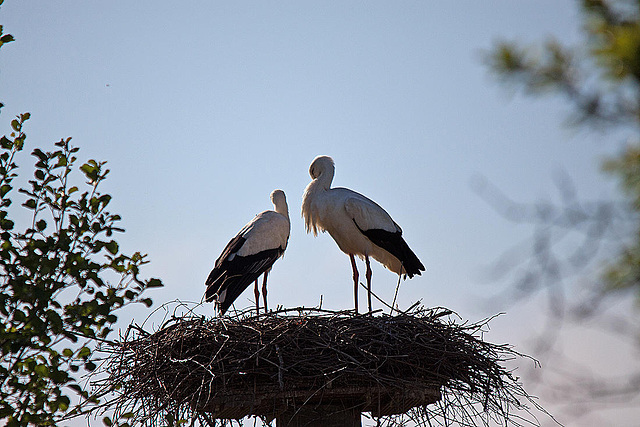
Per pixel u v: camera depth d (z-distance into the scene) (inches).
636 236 192.2
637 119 210.5
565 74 223.5
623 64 207.9
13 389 399.5
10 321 400.8
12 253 414.0
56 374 395.5
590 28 221.5
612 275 191.3
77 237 425.4
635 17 218.2
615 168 214.7
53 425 396.2
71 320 408.2
